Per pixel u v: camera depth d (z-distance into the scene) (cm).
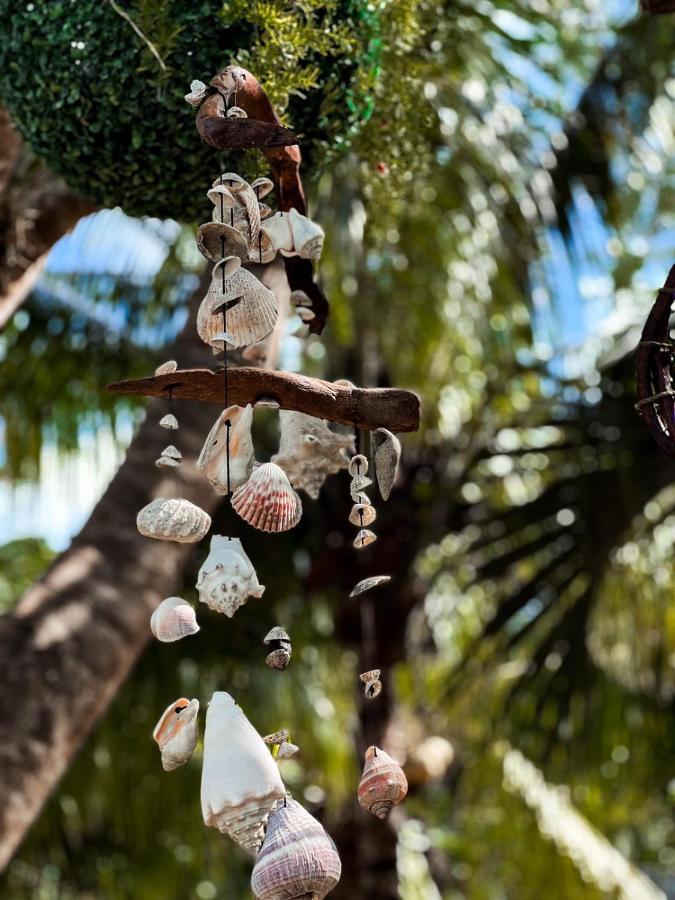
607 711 509
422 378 456
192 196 187
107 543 307
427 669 612
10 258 292
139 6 174
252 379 142
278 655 140
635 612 506
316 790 595
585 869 528
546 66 407
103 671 294
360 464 149
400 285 407
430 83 309
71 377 507
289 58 173
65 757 286
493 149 370
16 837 273
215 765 133
